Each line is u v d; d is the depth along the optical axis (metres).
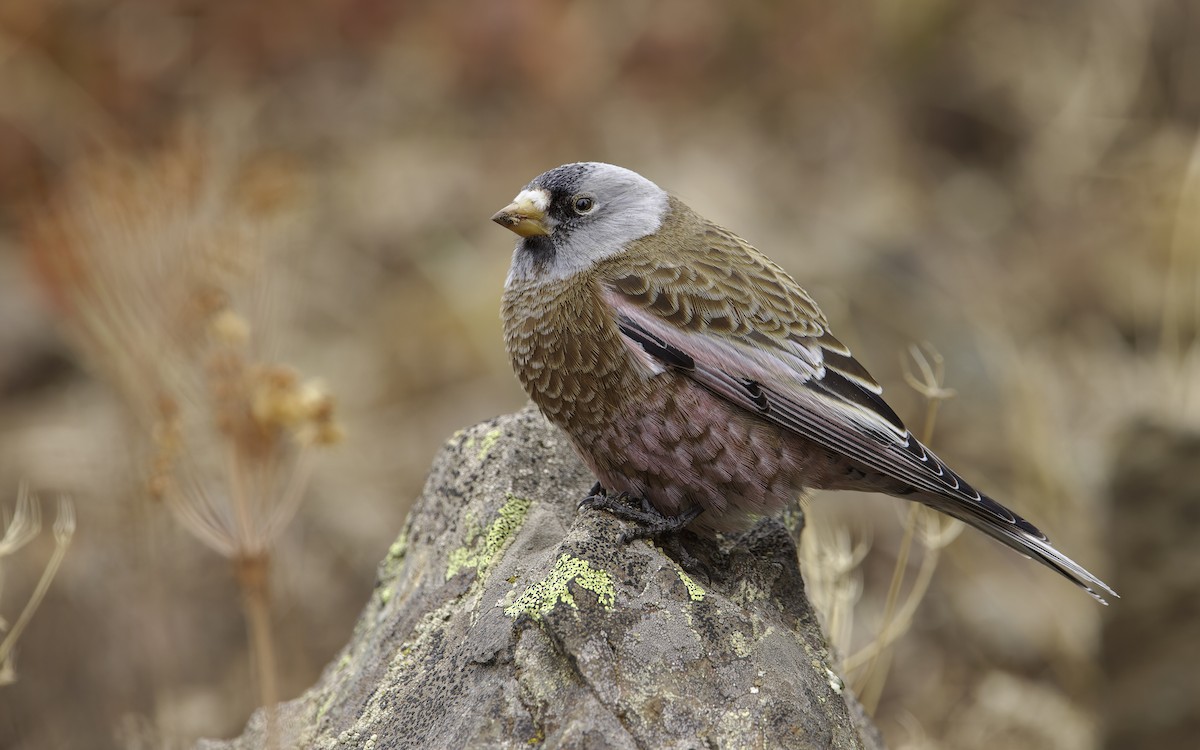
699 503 7.23
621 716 5.98
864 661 9.20
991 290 16.89
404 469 13.73
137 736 10.05
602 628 6.20
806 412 7.06
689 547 7.27
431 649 6.86
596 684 6.04
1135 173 18.25
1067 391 15.45
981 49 19.95
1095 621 12.15
